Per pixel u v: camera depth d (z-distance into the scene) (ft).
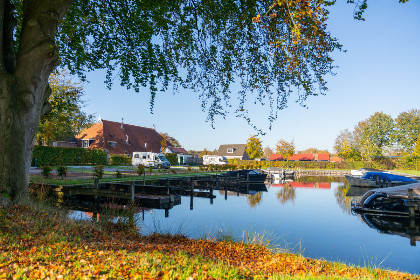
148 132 201.05
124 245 20.39
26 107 24.58
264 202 62.44
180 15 33.22
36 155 98.07
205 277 14.56
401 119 252.62
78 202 53.11
